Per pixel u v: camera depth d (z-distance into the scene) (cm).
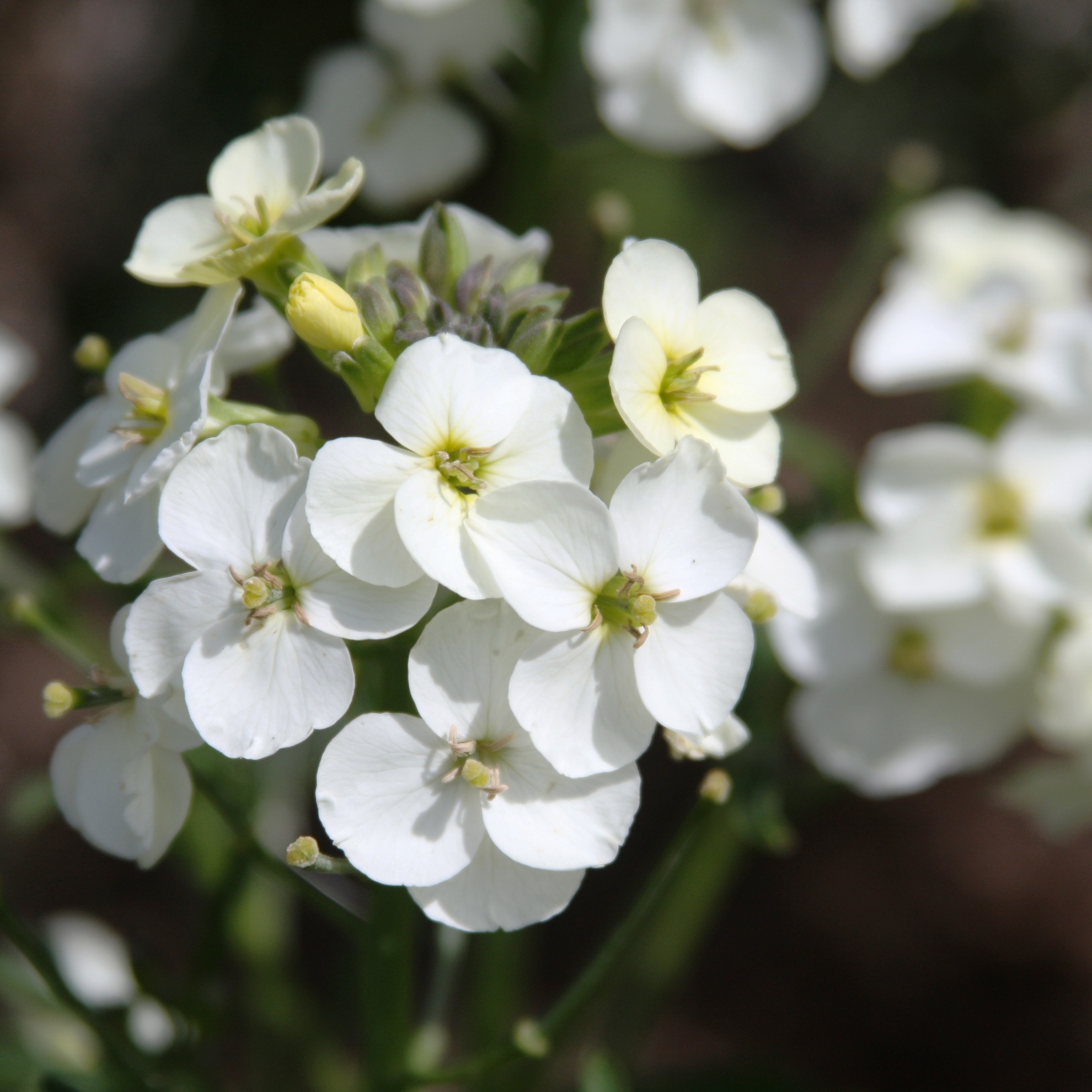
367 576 30
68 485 33
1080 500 37
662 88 41
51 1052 38
